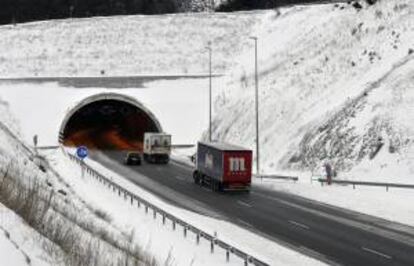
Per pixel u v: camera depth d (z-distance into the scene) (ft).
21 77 378.53
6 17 587.68
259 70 345.10
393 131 200.95
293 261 109.29
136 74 386.73
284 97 288.71
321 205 176.76
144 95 374.22
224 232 135.85
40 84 374.43
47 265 36.96
